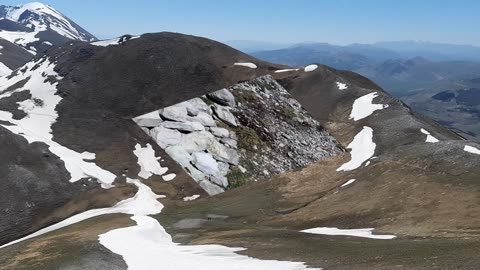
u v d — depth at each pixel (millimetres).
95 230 48688
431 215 43000
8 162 73500
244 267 29906
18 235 61750
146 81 108500
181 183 80688
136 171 82188
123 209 65750
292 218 55656
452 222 39656
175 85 107500
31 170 73375
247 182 83688
